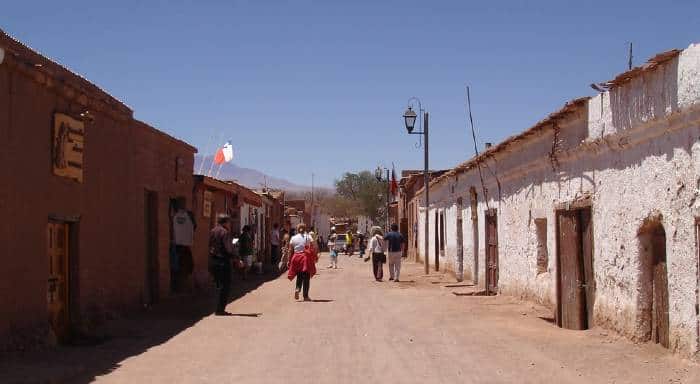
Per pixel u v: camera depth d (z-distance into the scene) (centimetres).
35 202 1076
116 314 1403
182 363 990
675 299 977
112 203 1423
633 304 1114
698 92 895
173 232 1923
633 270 1112
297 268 1856
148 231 1734
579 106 1335
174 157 1902
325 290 2177
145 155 1647
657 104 1009
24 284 1036
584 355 1027
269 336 1233
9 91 998
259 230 3803
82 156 1245
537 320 1430
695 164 923
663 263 1055
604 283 1233
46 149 1117
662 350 1028
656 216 1033
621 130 1137
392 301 1822
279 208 5019
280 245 4047
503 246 1941
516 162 1791
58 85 1146
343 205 10675
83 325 1251
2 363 938
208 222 2325
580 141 1343
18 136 1024
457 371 930
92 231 1313
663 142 1015
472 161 2214
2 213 973
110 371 934
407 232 5041
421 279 2719
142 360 1011
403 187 5056
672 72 966
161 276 1762
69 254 1235
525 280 1733
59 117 1151
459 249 2675
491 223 2081
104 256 1374
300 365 974
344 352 1074
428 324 1375
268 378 891
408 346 1126
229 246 1555
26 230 1045
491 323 1379
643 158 1081
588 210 1311
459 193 2659
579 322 1311
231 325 1370
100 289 1353
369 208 9556
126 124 1511
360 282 2548
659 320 1062
